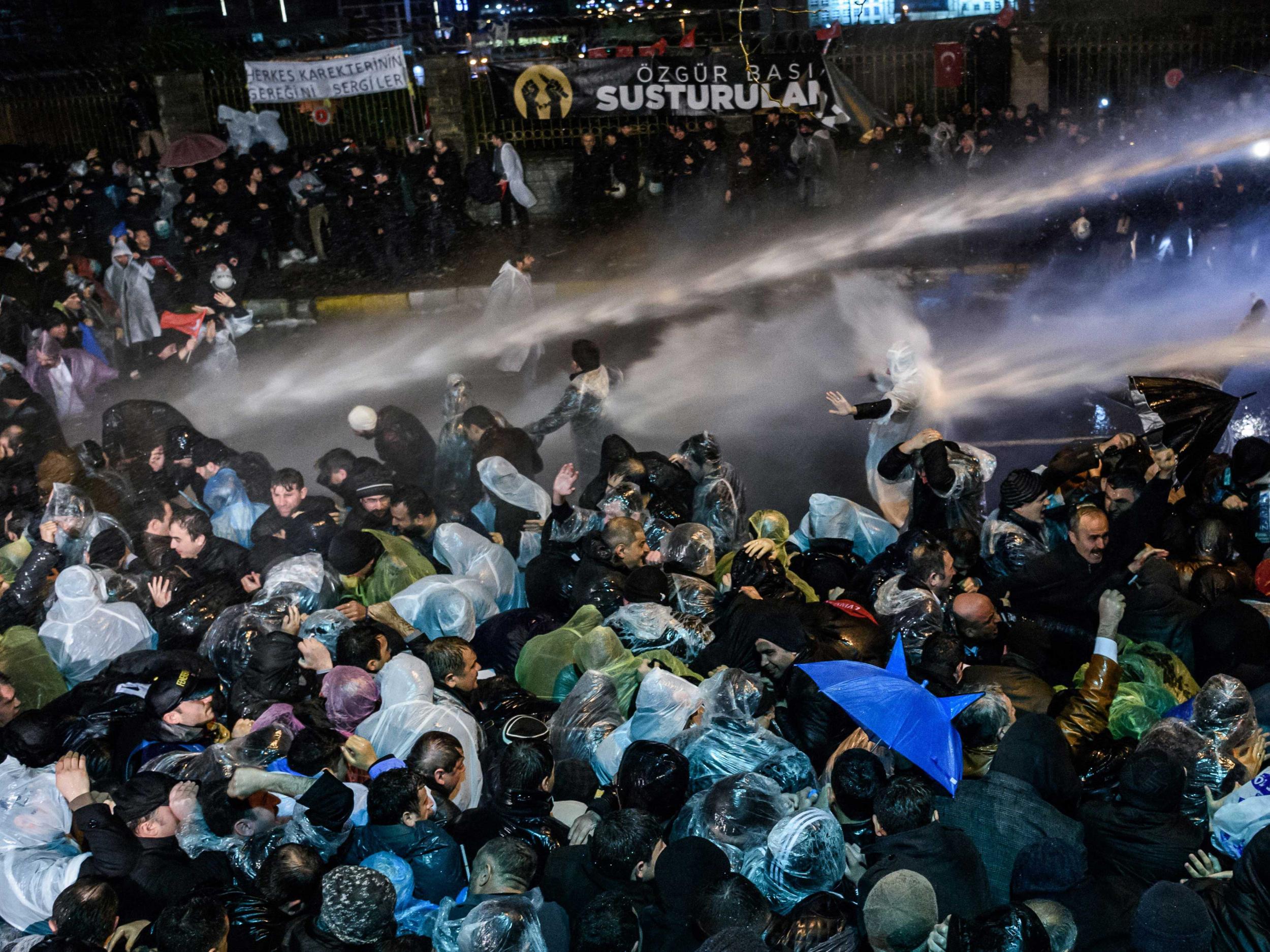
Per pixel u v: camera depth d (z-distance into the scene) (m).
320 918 3.46
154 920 3.93
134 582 6.37
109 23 24.98
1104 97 19.78
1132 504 5.62
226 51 20.89
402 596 6.14
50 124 21.94
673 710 4.64
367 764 4.52
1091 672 4.62
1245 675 4.95
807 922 3.36
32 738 4.86
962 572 6.02
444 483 8.26
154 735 4.94
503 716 5.15
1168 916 3.20
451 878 3.93
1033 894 3.62
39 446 9.27
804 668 4.38
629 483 6.93
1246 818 3.86
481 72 20.36
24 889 4.11
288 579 6.18
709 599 5.75
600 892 3.68
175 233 18.00
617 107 19.12
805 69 18.64
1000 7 21.73
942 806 4.00
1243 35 19.36
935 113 19.92
